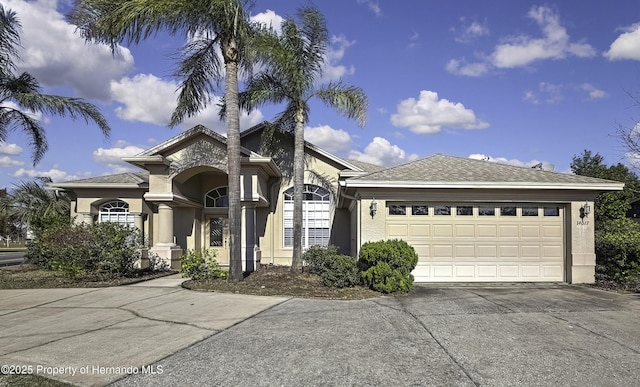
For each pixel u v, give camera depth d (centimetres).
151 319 807
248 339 666
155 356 584
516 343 645
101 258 1348
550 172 1379
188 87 1418
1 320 805
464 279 1279
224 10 1165
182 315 840
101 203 1953
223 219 1938
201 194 1927
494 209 1301
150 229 1962
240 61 1337
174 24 1188
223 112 1617
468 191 1284
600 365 552
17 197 2909
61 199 2634
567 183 1249
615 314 845
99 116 1593
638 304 948
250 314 845
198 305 936
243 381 495
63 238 1317
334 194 1842
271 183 1859
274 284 1202
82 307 923
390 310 882
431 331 714
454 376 511
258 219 1850
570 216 1285
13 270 1669
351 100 1458
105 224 1401
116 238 1371
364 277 1129
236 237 1245
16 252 3456
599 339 670
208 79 1434
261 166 1627
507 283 1270
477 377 509
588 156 3216
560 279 1291
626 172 2759
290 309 894
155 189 1616
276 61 1352
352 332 707
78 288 1194
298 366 543
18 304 962
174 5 1125
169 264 1611
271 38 1348
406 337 677
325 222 1852
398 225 1282
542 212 1307
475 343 645
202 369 534
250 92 1548
